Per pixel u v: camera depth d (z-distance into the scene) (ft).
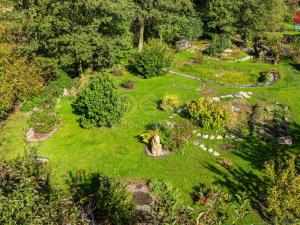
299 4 176.76
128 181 54.95
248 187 53.11
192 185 53.88
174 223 29.78
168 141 62.39
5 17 93.81
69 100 83.05
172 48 121.80
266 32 134.10
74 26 84.53
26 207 27.02
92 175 57.36
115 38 94.79
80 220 31.09
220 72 97.86
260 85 89.61
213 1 127.34
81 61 91.45
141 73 97.50
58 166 59.36
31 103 78.64
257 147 62.39
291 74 96.27
